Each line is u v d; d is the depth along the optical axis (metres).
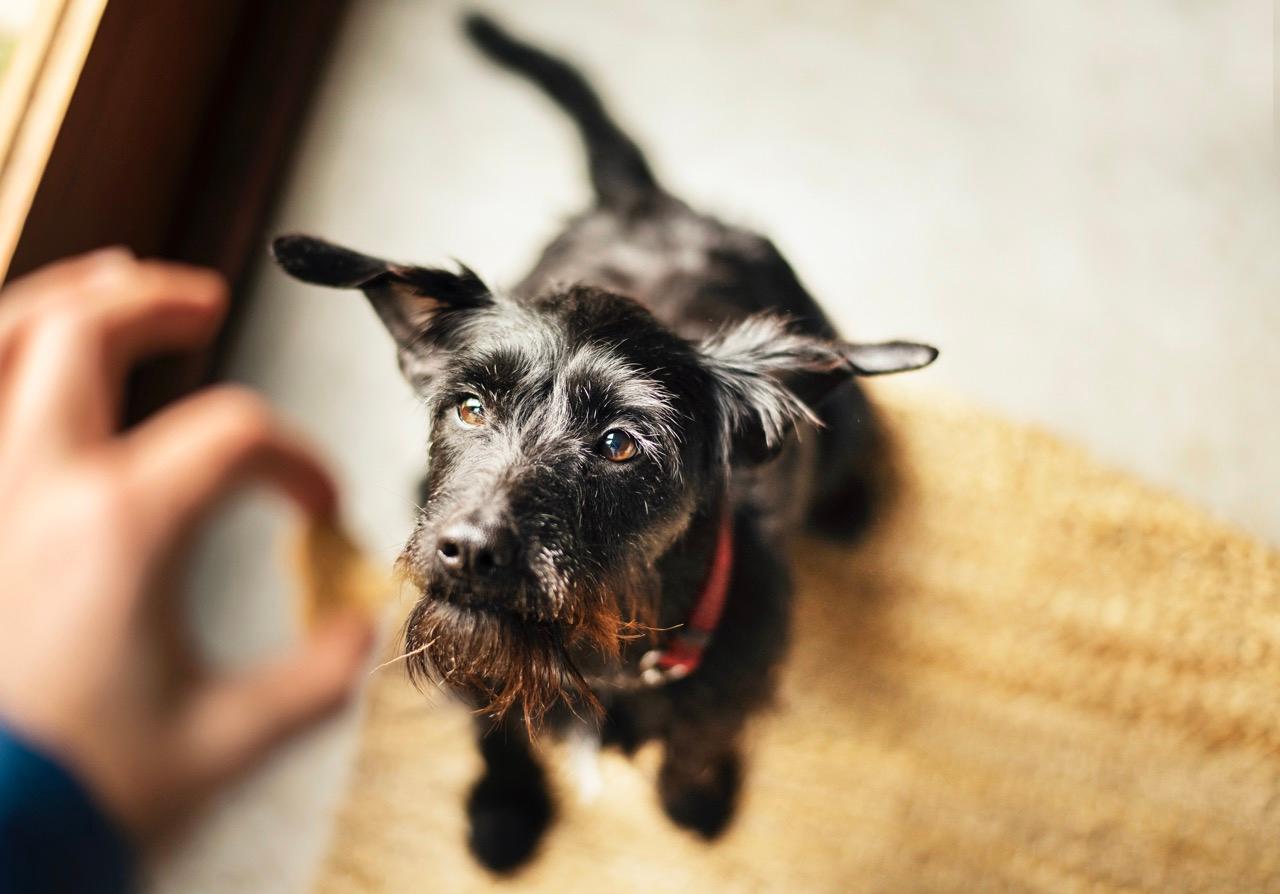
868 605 0.66
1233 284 0.75
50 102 0.52
